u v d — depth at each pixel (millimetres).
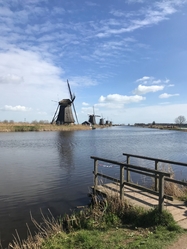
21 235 5766
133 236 4793
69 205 7902
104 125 118750
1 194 9148
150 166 15164
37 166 14961
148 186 9875
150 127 131750
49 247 4594
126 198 6801
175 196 7176
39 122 72062
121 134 55531
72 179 11562
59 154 20406
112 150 23641
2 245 5293
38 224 6367
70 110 73562
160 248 4113
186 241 4348
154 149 25172
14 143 29109
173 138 43312
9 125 57875
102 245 4438
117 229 5344
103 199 6992
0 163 16016
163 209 5355
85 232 5195
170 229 4859
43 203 8117
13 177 11969
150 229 5035
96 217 5906
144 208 5992
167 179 6035
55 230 5527
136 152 22594
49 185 10438
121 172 6582
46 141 31969
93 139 37156
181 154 21391
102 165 15359
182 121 145125
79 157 18781
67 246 4605
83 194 9102
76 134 49500
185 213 5648
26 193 9266
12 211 7398
